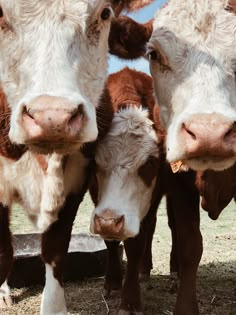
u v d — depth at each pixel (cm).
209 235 319
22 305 193
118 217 173
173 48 161
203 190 176
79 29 146
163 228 351
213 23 159
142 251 186
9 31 148
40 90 136
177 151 145
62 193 175
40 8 144
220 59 155
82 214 405
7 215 182
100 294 205
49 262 176
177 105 158
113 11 167
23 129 136
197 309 174
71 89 138
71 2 146
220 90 151
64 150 139
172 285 211
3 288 197
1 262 183
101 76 156
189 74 156
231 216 405
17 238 235
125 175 182
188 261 175
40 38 143
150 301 198
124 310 183
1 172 178
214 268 235
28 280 210
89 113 139
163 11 169
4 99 170
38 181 177
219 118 141
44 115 131
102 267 225
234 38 157
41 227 177
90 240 242
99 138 184
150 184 186
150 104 199
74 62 144
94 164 187
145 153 183
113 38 183
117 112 192
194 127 141
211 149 141
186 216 176
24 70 144
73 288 212
